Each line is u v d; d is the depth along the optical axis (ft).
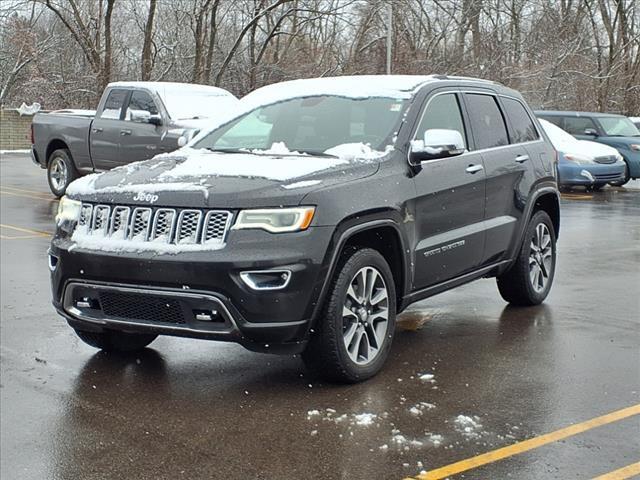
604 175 61.87
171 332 16.74
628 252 35.27
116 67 122.72
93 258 17.06
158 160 19.95
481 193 21.85
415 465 13.56
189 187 16.70
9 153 102.68
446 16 135.95
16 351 20.31
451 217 20.67
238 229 16.08
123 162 46.75
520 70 125.49
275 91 23.00
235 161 18.49
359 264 17.47
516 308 25.05
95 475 13.39
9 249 34.22
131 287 16.70
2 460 13.94
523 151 24.34
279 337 16.30
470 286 28.50
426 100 20.86
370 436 14.82
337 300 16.93
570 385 17.62
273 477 13.19
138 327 17.07
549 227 25.63
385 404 16.47
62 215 18.40
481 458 13.80
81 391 17.42
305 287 16.29
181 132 43.09
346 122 20.65
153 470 13.53
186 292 16.19
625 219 46.68
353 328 17.54
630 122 72.43
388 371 18.66
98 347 19.85
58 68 126.21
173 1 121.80
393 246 18.85
